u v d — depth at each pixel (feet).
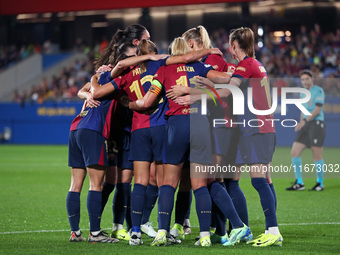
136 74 71.61
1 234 77.77
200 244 69.00
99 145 70.08
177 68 69.15
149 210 77.30
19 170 191.11
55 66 432.66
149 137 70.28
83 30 465.06
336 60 358.02
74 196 71.82
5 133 376.27
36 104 368.48
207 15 422.82
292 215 96.68
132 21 453.99
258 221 91.15
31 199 118.01
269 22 417.49
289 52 372.79
